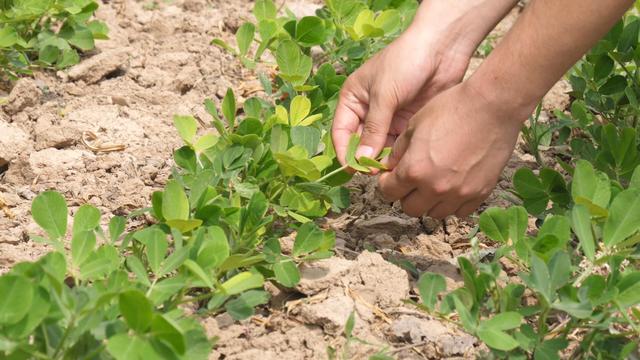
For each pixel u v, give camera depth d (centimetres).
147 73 194
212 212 145
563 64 138
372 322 145
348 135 157
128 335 123
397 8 198
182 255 135
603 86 171
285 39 171
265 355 140
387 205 167
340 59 188
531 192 154
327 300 145
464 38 156
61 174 170
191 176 153
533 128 172
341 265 149
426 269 155
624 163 156
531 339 135
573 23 136
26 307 123
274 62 199
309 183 153
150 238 136
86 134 177
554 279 133
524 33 138
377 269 149
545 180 153
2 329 124
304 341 142
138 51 200
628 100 171
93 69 191
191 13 212
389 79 154
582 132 183
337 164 157
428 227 163
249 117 158
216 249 135
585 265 150
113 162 172
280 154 147
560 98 191
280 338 142
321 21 178
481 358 136
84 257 135
